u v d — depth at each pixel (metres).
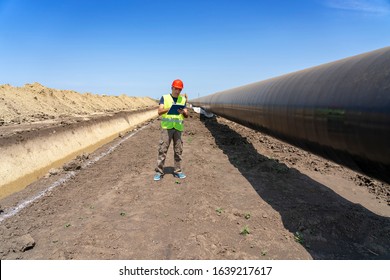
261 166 7.36
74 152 11.94
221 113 12.30
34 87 27.33
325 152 3.58
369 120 2.53
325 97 3.18
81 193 6.00
